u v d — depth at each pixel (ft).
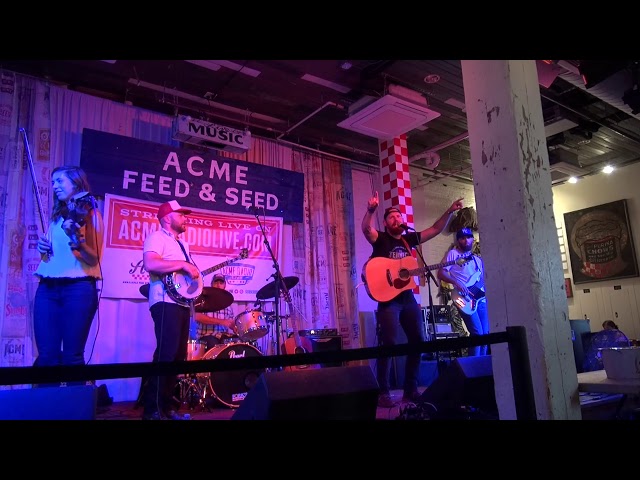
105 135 17.48
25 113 16.35
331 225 22.80
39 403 6.44
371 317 22.81
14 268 15.25
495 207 7.20
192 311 12.92
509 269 6.93
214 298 14.38
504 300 6.96
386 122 19.40
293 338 15.87
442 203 28.14
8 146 15.88
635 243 27.81
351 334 22.13
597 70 15.87
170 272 10.64
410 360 12.84
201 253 18.85
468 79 7.77
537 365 6.49
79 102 17.48
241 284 19.44
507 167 7.09
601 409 7.30
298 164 22.56
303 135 22.38
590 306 29.37
